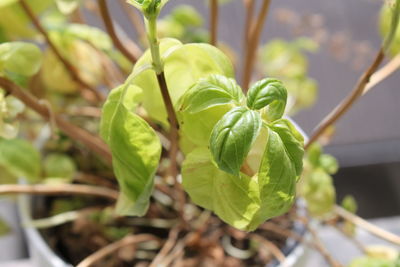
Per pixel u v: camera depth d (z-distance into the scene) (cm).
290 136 26
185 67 30
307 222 46
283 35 76
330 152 69
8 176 48
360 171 68
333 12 79
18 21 44
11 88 35
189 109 27
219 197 28
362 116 74
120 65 52
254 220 28
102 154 43
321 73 76
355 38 76
